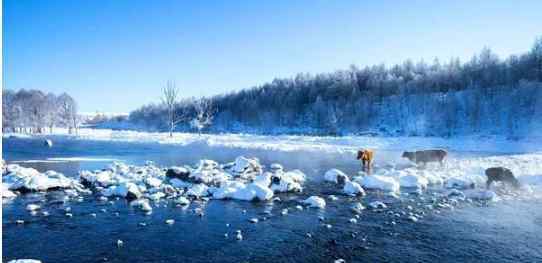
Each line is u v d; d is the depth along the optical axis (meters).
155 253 9.05
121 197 14.96
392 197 15.31
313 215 12.52
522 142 50.50
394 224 11.48
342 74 126.81
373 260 8.65
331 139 58.50
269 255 8.95
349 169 23.70
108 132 93.25
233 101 130.25
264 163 27.17
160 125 121.31
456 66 113.06
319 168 24.30
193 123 81.25
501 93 78.19
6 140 59.75
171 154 35.00
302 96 119.25
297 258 8.77
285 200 14.73
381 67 131.25
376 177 17.30
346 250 9.29
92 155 33.50
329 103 103.06
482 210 13.14
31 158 30.25
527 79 79.31
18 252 9.03
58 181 16.45
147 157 31.84
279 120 105.81
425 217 12.26
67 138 64.06
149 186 16.86
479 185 17.80
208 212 12.85
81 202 14.12
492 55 106.81
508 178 16.77
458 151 40.09
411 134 73.94
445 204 13.95
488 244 9.70
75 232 10.58
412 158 25.48
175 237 10.20
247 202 14.36
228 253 9.06
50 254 8.93
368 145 48.97
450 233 10.59
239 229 10.95
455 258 8.77
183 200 14.05
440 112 78.25
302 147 43.47
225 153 36.03
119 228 10.98
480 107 74.31
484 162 26.14
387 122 88.75
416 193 16.12
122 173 20.52
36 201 14.21
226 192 14.99
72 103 95.94
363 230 10.88
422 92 94.94
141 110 149.88
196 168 22.30
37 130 96.94
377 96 103.06
